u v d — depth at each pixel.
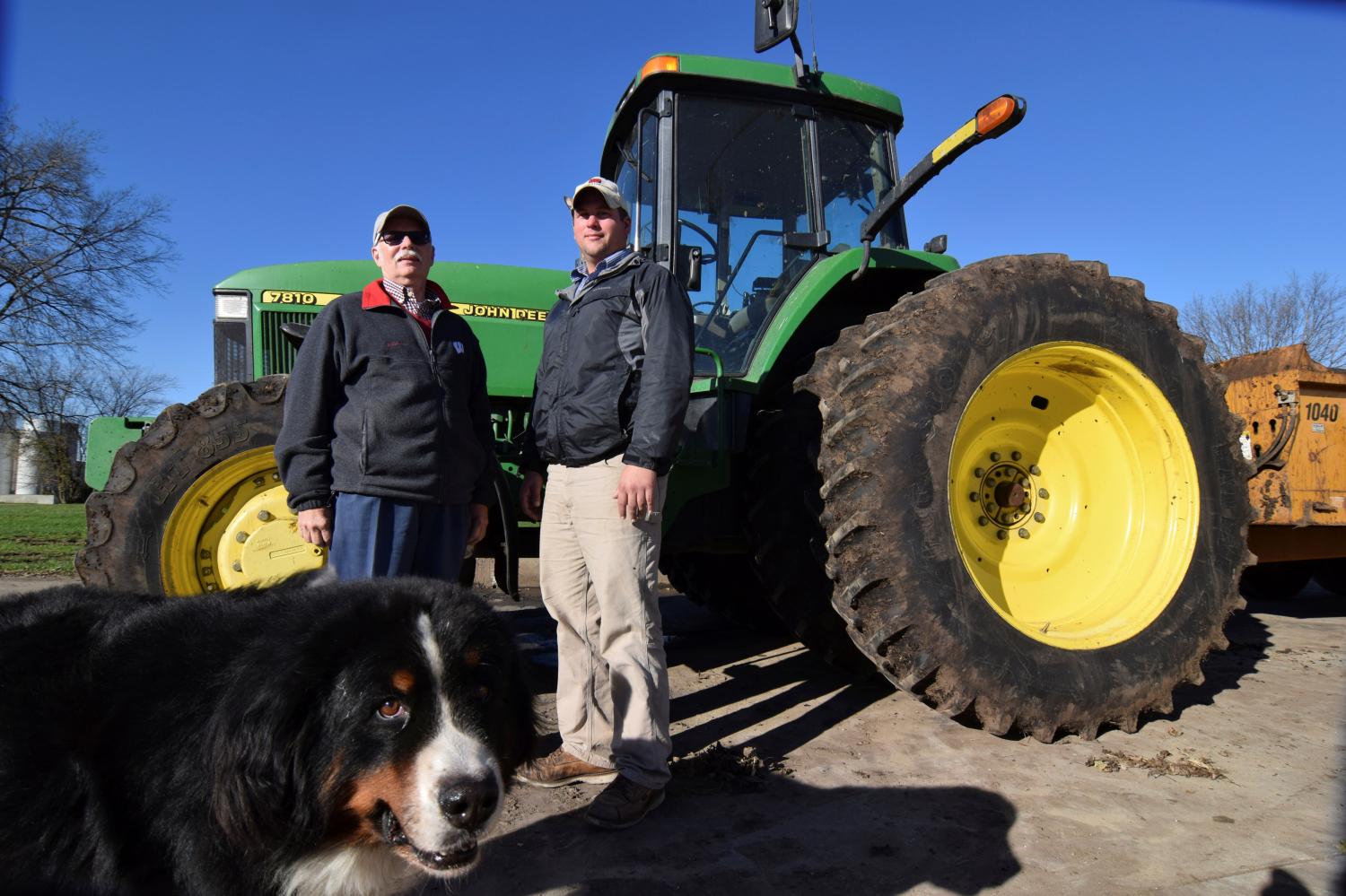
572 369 2.62
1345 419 4.63
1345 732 3.24
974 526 3.52
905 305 3.21
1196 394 3.52
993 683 2.96
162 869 1.50
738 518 3.80
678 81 3.95
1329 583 6.78
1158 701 3.24
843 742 3.18
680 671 4.37
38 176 21.69
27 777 1.45
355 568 2.38
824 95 4.18
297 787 1.46
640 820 2.48
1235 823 2.45
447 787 1.45
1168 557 3.42
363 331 2.44
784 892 2.07
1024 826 2.43
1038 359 3.41
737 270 4.00
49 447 30.56
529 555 3.99
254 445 3.52
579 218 2.72
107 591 1.86
